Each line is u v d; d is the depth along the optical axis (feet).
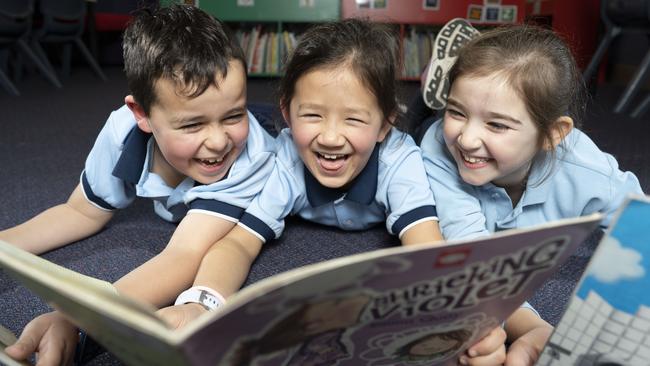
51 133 6.64
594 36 12.64
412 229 2.81
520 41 2.49
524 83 2.34
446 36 3.19
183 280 2.54
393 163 3.00
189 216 2.81
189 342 1.05
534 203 2.83
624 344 1.41
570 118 2.56
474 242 1.19
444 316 1.47
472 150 2.45
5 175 4.69
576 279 2.87
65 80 12.75
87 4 13.87
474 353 1.79
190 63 2.40
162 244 3.32
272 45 12.66
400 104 2.97
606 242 1.30
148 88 2.51
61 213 3.27
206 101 2.44
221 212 2.81
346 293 1.22
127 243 3.33
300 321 1.25
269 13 12.43
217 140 2.55
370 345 1.51
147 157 2.98
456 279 1.31
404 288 1.28
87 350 2.03
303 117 2.68
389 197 2.99
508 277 1.39
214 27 2.67
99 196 3.21
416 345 1.58
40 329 1.87
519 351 1.86
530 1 13.14
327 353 1.50
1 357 1.76
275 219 3.03
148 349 1.17
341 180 2.85
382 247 3.32
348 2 12.33
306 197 3.21
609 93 10.82
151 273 2.45
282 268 3.04
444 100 3.15
